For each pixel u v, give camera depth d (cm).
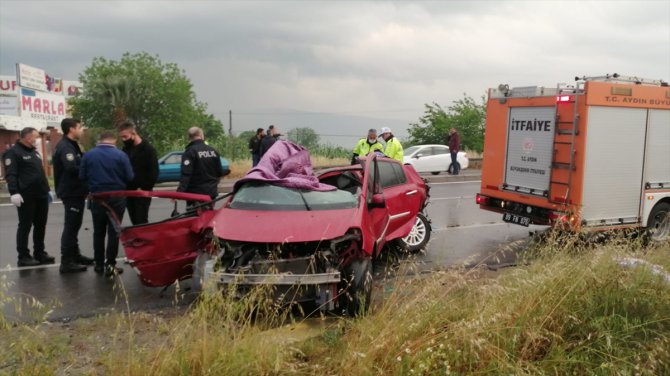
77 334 498
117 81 3092
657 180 953
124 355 412
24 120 2212
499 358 411
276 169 697
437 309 455
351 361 400
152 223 604
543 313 466
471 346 405
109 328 512
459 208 1427
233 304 446
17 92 2602
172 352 388
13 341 392
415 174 912
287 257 573
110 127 3091
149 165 785
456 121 3834
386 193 802
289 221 589
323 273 541
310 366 401
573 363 427
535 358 440
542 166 938
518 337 439
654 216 955
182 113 3262
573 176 882
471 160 3000
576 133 874
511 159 1002
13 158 769
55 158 745
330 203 638
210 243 578
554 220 880
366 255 573
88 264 802
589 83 860
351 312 545
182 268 621
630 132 912
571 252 598
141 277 612
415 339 425
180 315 568
